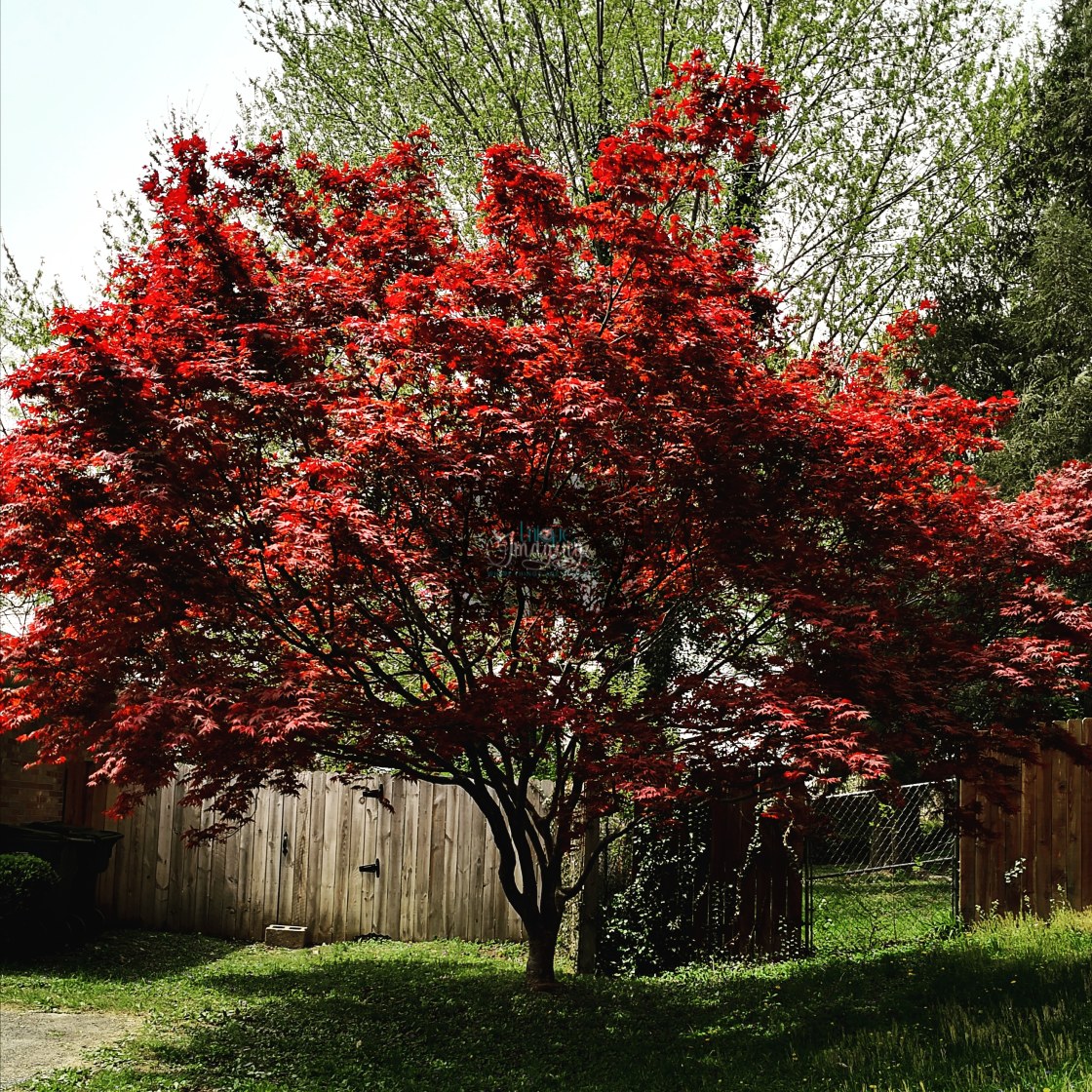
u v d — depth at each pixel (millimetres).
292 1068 7473
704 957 10805
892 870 13000
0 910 10680
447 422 7879
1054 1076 5707
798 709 7227
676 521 8289
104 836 12406
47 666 7578
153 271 7984
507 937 12477
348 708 7902
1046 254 21359
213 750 7414
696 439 7691
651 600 9188
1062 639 8562
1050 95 22938
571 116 17000
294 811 13203
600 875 10883
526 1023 8539
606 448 7566
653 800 7977
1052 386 20922
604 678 8938
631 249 7457
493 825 9516
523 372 7230
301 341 7418
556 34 17188
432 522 8016
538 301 8430
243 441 7602
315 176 10055
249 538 7531
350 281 8359
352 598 7898
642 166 7559
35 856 11312
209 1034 8328
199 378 6918
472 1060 7676
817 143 17391
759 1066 7113
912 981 8719
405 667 11664
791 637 8102
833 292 17812
